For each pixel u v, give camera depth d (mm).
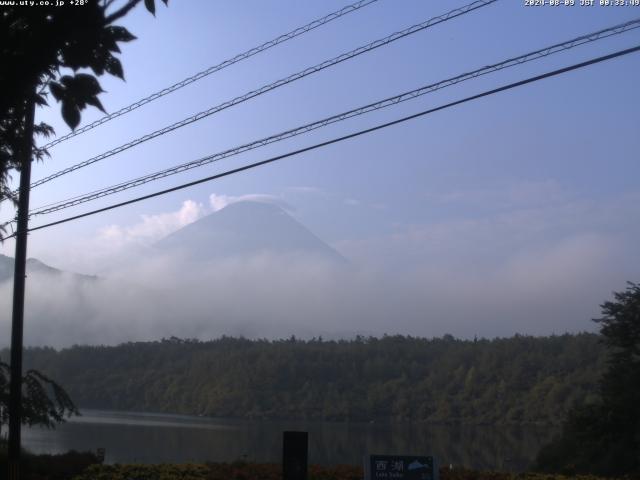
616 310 38719
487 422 101562
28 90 6988
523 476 16328
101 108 6746
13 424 16391
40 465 18172
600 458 35062
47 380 23828
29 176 16859
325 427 97125
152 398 135875
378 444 70000
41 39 6520
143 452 55812
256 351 138250
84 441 65688
